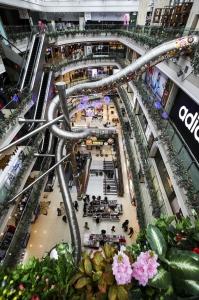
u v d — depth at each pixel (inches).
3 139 292.7
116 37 718.5
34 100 446.0
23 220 373.4
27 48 497.0
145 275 46.6
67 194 247.3
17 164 345.1
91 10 794.2
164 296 49.1
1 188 291.1
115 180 589.9
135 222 467.8
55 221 467.8
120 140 726.5
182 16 406.9
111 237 422.6
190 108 273.3
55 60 650.8
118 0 768.9
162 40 308.8
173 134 275.6
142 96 412.5
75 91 229.8
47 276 57.0
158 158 373.4
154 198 310.2
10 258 311.9
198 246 58.9
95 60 755.4
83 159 673.0
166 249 55.2
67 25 748.0
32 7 660.1
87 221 468.1
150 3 797.9
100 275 51.9
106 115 845.8
